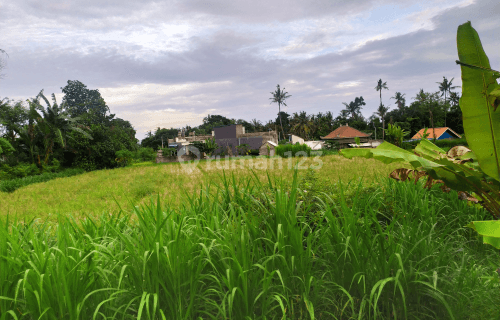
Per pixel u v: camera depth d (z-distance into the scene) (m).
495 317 2.32
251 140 50.25
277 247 2.69
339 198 3.89
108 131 38.41
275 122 98.00
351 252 2.58
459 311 2.36
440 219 4.07
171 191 9.35
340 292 2.61
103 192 11.76
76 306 2.13
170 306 2.20
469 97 2.33
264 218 3.04
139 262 2.30
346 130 55.22
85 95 72.00
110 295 2.29
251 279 2.41
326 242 2.83
